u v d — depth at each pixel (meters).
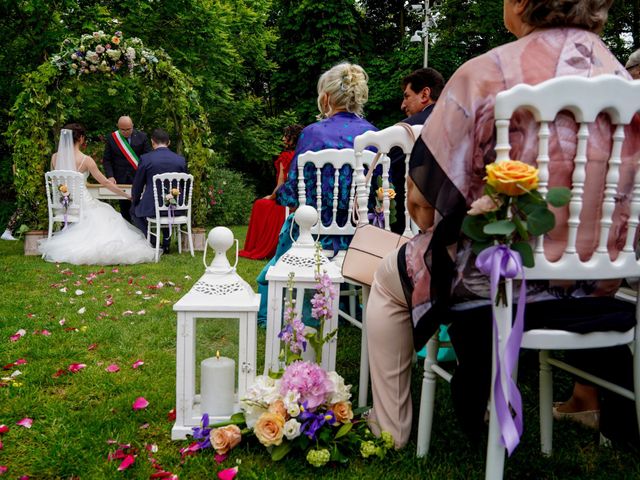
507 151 1.28
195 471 1.68
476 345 1.46
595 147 1.33
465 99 1.38
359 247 1.99
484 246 1.30
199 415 1.93
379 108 15.90
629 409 1.78
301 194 2.85
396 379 1.79
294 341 1.93
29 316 3.44
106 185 6.45
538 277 1.34
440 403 2.20
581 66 1.35
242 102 14.77
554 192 1.23
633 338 1.51
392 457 1.76
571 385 2.42
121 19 11.52
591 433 1.97
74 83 7.12
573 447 1.85
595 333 1.42
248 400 1.80
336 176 2.76
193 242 6.89
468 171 1.38
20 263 5.52
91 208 5.89
